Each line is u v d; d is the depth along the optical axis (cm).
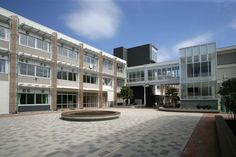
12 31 2166
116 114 1759
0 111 2027
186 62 3062
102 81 3741
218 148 746
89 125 1353
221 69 2945
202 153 684
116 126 1305
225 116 1877
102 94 3728
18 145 806
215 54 2823
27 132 1092
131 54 4984
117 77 4231
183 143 828
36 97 2453
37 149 747
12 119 1691
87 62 3409
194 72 2975
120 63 4381
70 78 3019
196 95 2916
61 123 1452
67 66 2947
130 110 2902
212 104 2756
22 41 2309
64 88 2852
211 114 2184
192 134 1021
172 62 3712
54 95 2655
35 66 2452
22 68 2286
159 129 1181
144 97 4112
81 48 3228
